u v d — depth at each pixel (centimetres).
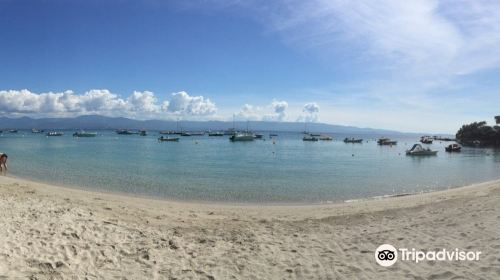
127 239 1121
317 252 1035
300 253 1029
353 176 3894
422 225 1312
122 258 970
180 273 890
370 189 2997
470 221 1301
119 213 1538
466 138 13738
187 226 1391
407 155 7588
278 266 934
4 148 8050
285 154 7594
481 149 10700
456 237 1104
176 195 2553
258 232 1285
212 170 4284
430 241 1083
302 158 6512
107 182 3094
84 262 920
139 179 3344
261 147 10381
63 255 938
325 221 1505
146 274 878
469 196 2125
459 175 4144
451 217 1412
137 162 5181
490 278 787
